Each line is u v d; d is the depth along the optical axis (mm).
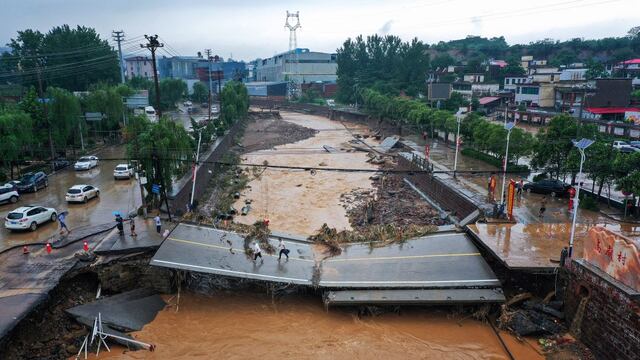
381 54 138500
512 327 25312
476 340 25125
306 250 32750
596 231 23922
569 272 25250
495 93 118062
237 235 33406
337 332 25734
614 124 71500
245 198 51938
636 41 162875
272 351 23953
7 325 21266
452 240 32125
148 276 28969
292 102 164250
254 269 28453
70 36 102125
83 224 35969
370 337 25281
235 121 100000
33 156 57188
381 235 34469
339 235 35344
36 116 56594
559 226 33438
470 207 39969
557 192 42469
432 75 144000
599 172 37938
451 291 26938
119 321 25219
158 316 26750
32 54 97500
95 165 59188
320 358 23422
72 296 26875
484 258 30359
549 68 130000
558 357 23203
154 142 38000
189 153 45562
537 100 101000
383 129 101312
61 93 58844
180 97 132875
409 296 26594
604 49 169000
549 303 26219
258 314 27453
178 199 41281
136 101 91625
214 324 26266
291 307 28312
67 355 22766
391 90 122375
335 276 28688
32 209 35094
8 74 98812
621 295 21312
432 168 53844
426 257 30344
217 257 29094
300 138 96188
